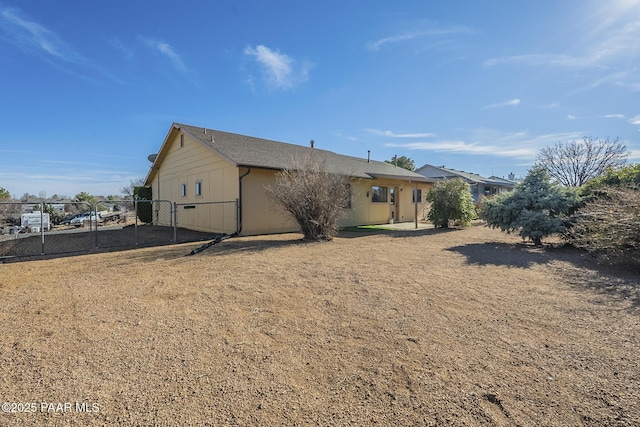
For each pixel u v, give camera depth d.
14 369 2.29
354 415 1.81
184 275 5.07
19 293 4.17
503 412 1.83
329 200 9.17
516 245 8.18
